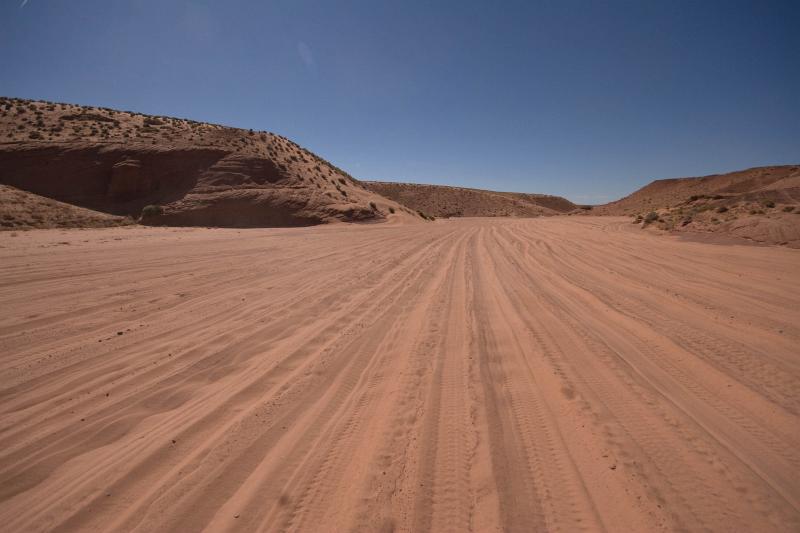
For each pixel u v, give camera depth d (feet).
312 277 33.68
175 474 9.31
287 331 19.83
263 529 7.71
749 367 15.01
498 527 7.73
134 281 29.48
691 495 8.48
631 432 10.90
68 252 40.40
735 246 48.11
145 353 16.62
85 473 9.34
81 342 17.56
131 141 153.28
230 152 157.17
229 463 9.72
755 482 8.86
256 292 27.78
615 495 8.54
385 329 20.26
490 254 49.16
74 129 158.30
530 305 24.61
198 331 19.49
